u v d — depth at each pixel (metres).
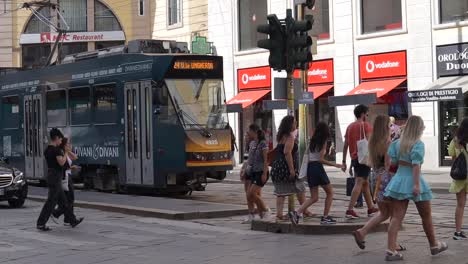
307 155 16.05
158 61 24.59
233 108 41.50
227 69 48.00
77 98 29.00
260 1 46.12
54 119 30.58
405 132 12.16
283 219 16.89
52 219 19.47
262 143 17.59
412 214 19.34
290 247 14.14
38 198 26.12
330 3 41.38
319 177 15.89
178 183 24.84
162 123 24.42
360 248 13.21
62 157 17.56
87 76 28.31
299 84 16.67
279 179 16.50
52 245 15.39
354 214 16.83
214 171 25.02
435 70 36.56
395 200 12.23
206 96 25.25
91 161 28.17
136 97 25.42
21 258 13.86
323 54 41.75
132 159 25.70
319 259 12.70
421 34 37.06
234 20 47.59
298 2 25.17
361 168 16.64
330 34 41.38
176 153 24.39
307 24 16.17
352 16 40.22
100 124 27.55
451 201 23.20
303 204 16.09
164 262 13.03
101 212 21.58
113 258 13.61
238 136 46.81
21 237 16.61
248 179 18.22
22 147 33.03
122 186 26.73
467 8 35.81
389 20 38.94
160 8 56.53
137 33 61.38
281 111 43.69
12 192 23.33
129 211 20.92
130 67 25.77
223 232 16.78
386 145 12.95
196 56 25.20
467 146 14.01
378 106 39.16
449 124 36.19
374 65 39.34
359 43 40.00
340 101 37.03
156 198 24.28
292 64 16.31
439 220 18.08
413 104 37.44
